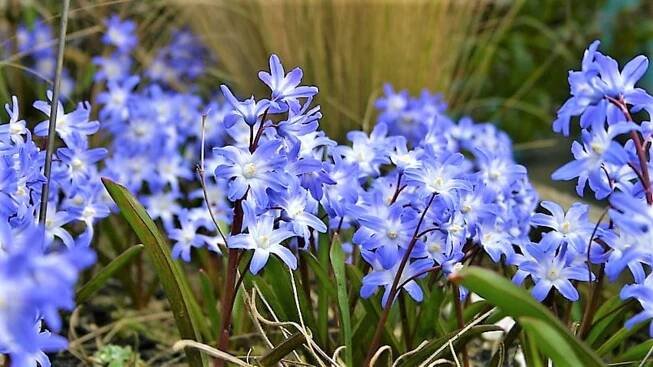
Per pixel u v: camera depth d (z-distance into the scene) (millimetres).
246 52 863
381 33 829
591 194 953
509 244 494
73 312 582
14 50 835
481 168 539
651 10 1121
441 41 871
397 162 503
